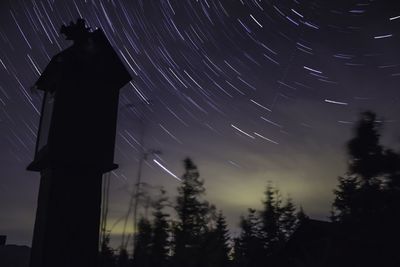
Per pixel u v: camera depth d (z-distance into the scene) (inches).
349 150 333.1
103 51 423.5
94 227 362.6
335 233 338.3
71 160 374.6
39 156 408.2
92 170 378.0
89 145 391.2
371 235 309.7
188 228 675.4
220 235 791.1
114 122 411.2
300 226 675.4
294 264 650.8
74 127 390.6
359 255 315.3
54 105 390.9
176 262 642.8
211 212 715.4
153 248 583.2
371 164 319.6
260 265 839.7
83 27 430.3
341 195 338.0
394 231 305.0
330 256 343.6
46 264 337.7
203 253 673.0
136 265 509.0
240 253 906.7
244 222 933.8
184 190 699.4
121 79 425.1
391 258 303.0
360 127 331.6
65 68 400.8
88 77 410.9
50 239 345.4
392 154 319.6
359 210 319.9
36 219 383.9
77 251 350.9
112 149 402.0
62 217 354.6
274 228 900.6
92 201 368.8
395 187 313.9
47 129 402.3
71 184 367.6
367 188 318.7
